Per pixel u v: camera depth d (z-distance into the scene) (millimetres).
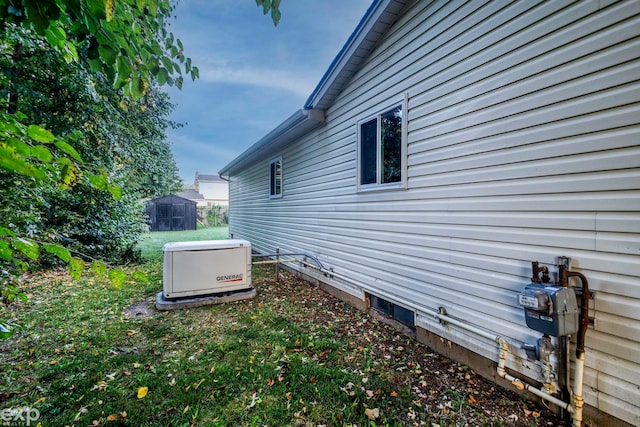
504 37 2541
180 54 1854
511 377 2451
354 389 2576
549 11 2236
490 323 2666
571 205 2117
